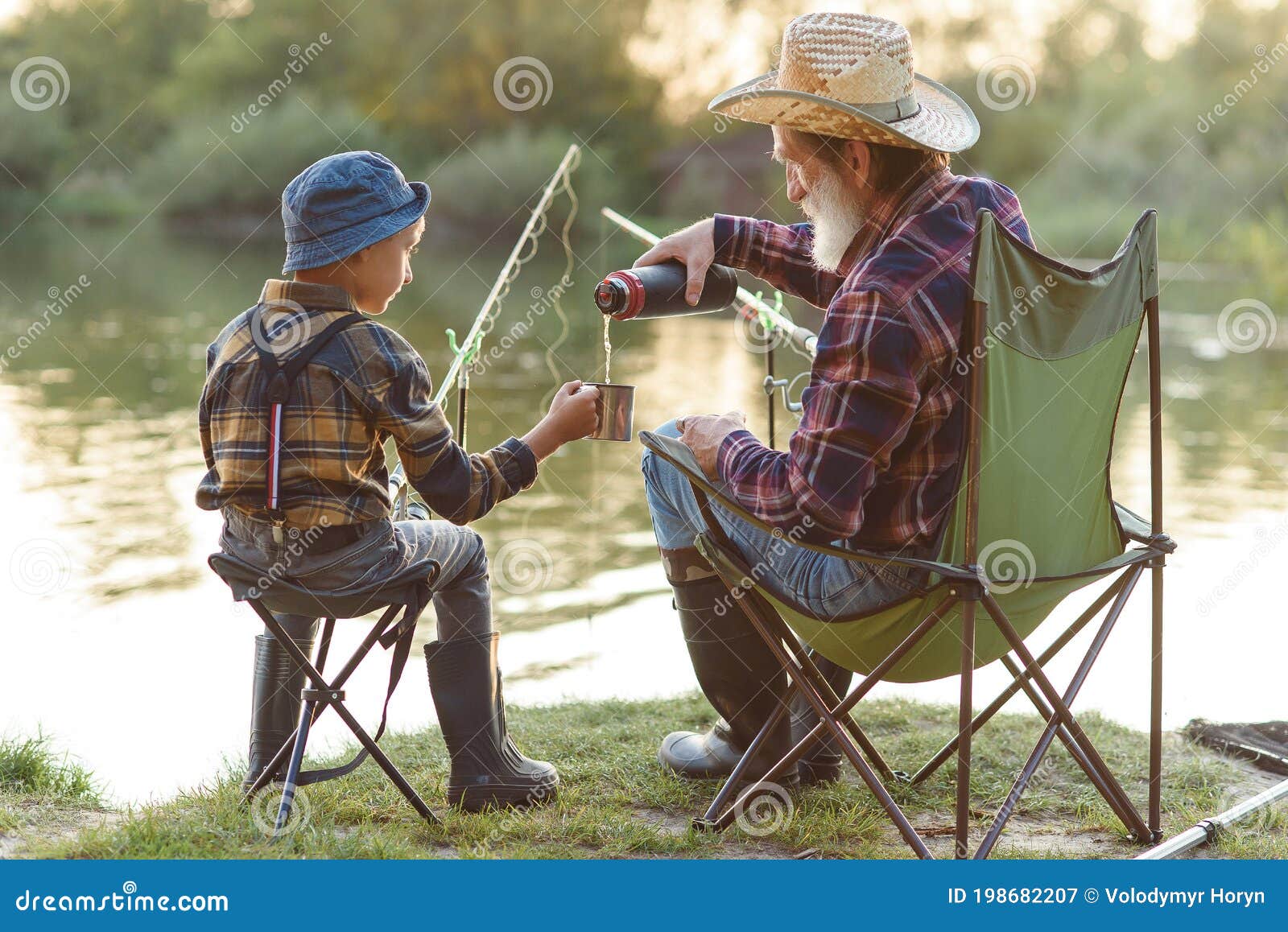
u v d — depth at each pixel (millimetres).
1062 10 50500
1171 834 3992
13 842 3703
